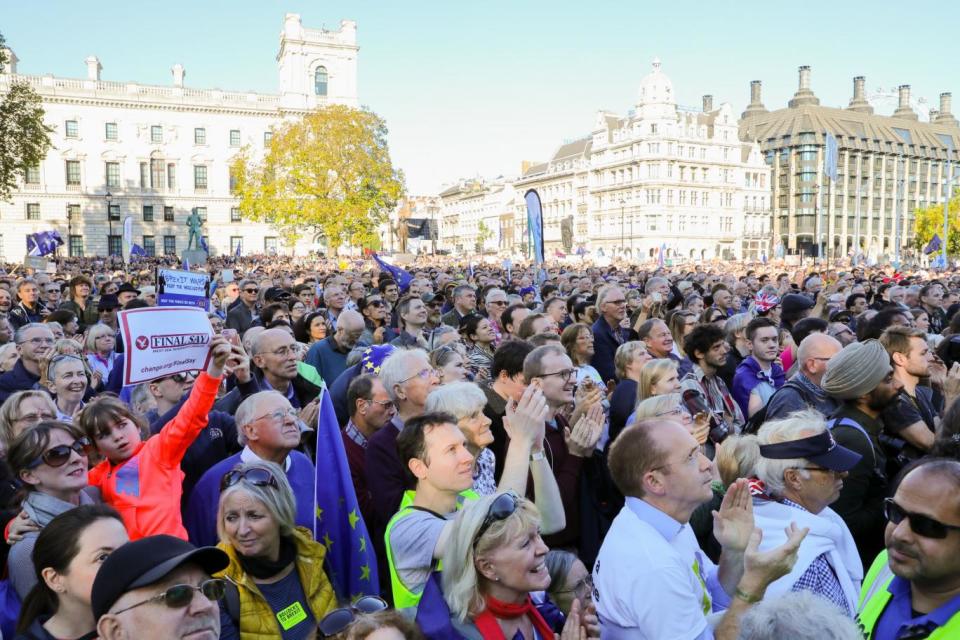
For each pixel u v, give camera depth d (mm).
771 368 7426
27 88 40375
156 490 4184
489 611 2742
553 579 3314
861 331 7547
